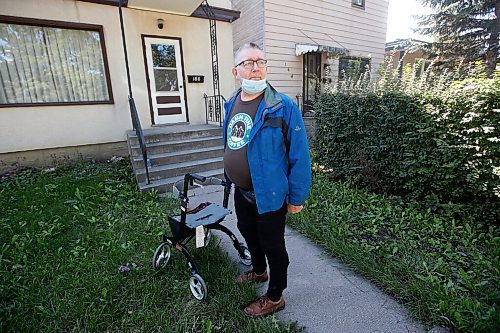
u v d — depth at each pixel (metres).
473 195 3.19
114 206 3.76
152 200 3.98
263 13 7.88
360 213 3.44
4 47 5.15
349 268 2.39
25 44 5.30
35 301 1.99
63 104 5.57
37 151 5.53
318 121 5.18
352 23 9.77
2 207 3.68
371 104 4.16
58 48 5.57
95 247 2.75
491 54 9.55
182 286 2.15
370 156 4.24
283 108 1.57
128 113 6.32
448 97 3.22
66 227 3.16
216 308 1.90
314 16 8.77
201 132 5.93
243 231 2.02
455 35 10.16
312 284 2.21
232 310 1.88
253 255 2.12
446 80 3.64
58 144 5.65
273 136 1.55
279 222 1.71
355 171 4.55
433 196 3.42
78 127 5.80
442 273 2.21
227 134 1.83
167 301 2.02
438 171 3.37
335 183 4.61
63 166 5.49
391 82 4.08
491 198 3.05
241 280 2.17
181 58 6.83
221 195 4.38
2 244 2.80
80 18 5.58
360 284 2.20
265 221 1.70
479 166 3.04
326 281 2.25
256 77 1.62
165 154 5.20
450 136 3.25
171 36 6.63
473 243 2.68
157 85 6.66
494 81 2.90
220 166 5.34
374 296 2.05
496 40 9.49
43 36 5.42
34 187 4.48
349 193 4.12
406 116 3.69
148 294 2.03
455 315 1.71
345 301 2.01
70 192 4.20
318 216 3.35
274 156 1.58
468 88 3.05
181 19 6.67
